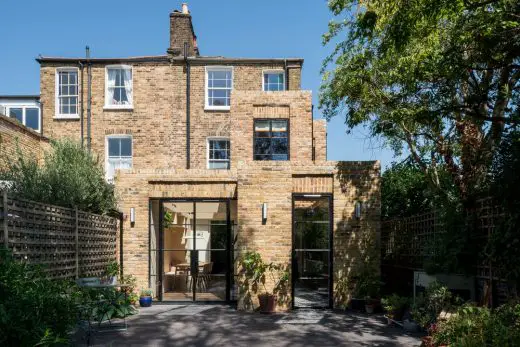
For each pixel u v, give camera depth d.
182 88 18.16
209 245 12.67
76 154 13.14
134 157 17.83
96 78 18.22
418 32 8.43
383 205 17.03
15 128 14.48
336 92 11.70
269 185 11.86
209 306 12.00
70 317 6.23
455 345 5.81
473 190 9.29
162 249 12.72
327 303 11.83
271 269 11.59
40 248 8.50
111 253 12.79
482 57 7.93
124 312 9.73
